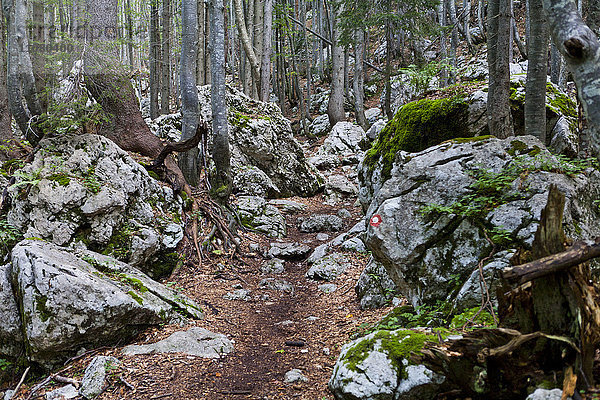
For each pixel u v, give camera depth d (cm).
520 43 1470
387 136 651
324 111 2106
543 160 400
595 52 226
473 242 393
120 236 662
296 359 443
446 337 297
